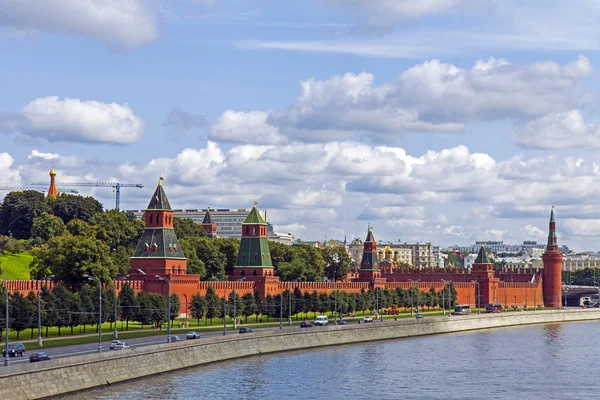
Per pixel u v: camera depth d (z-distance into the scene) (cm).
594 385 18650
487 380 19175
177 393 16450
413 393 17512
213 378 18212
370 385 18262
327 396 17012
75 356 16188
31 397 14462
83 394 15662
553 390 18062
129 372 17312
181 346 19300
